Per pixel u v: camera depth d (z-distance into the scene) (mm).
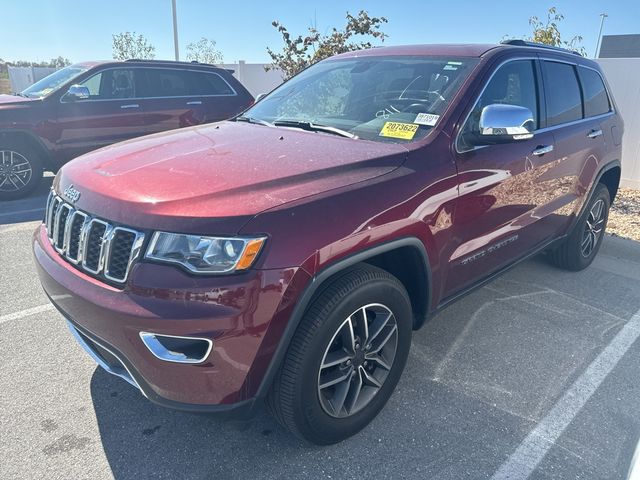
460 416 2727
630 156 7797
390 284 2434
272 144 2727
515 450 2496
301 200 2117
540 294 4305
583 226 4559
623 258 5309
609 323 3828
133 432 2533
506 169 3146
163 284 1922
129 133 7680
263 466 2350
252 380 2047
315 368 2186
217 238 1930
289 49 10500
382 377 2592
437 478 2311
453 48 3424
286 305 2010
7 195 7004
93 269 2168
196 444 2471
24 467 2291
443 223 2688
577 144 4059
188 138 2943
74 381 2908
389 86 3254
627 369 3225
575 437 2598
